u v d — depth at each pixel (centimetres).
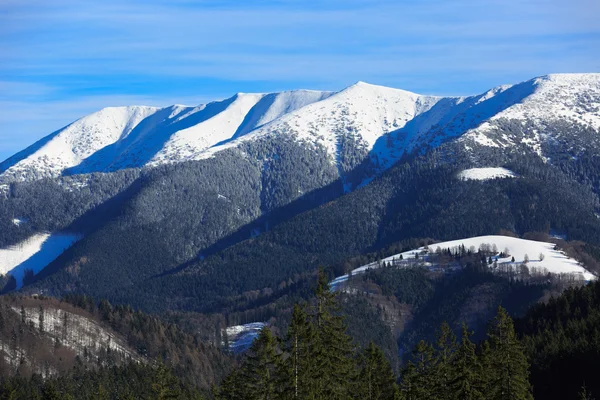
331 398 13712
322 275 14488
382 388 15175
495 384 15850
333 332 14188
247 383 13438
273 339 13250
